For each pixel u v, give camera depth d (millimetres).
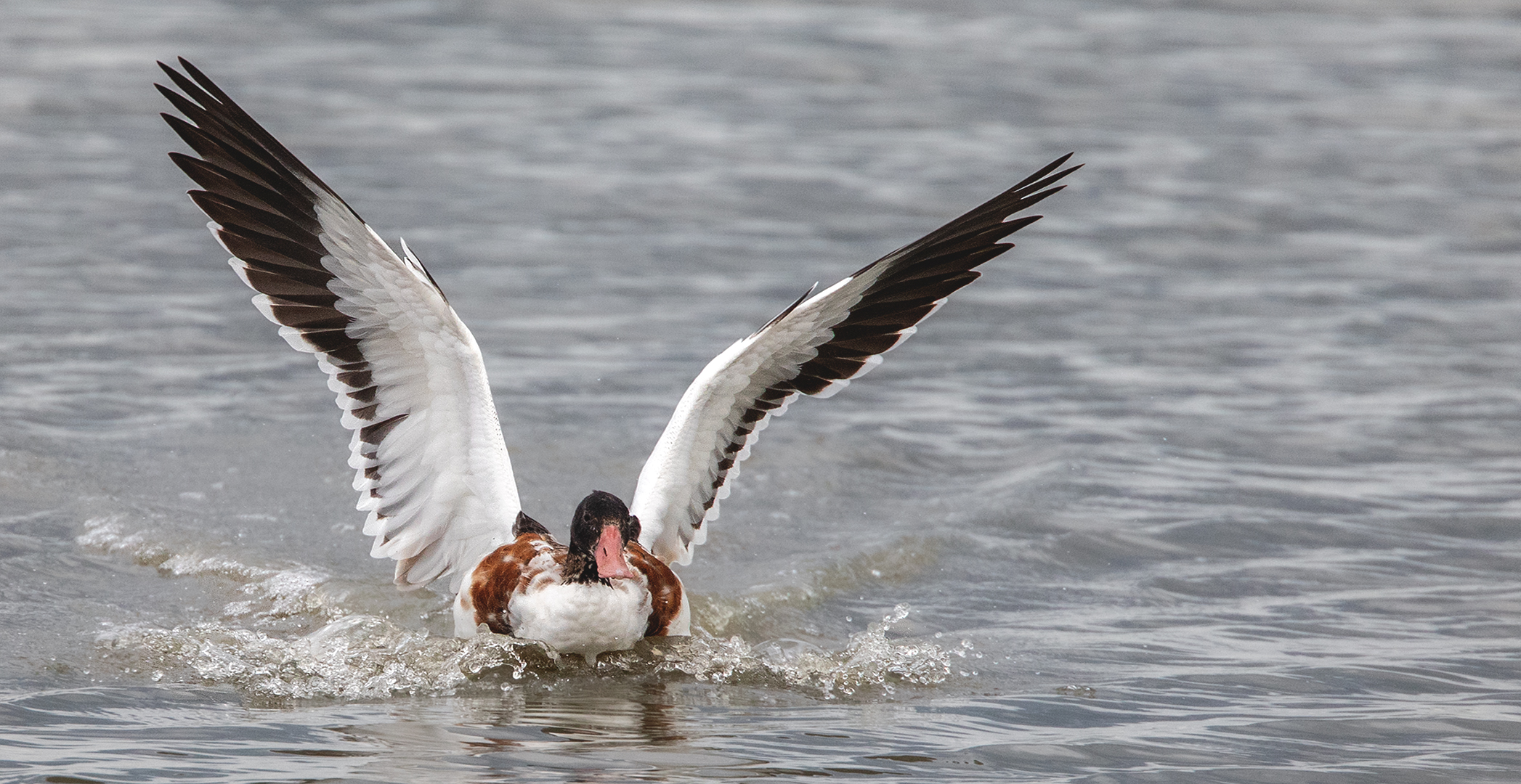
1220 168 27484
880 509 13773
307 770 8031
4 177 23656
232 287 19531
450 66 33062
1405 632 10945
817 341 10453
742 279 20844
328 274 9719
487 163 26328
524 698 9562
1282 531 13164
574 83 32281
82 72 30125
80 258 20125
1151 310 20297
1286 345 18812
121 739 8469
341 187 24172
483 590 10289
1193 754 8609
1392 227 24172
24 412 14766
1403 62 36156
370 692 9578
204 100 9422
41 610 10758
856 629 11227
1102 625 11203
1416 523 13352
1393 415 16281
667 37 36969
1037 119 30547
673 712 9320
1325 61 36156
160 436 14547
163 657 10031
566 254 21734
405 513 10805
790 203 24625
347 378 10289
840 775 8180
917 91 32531
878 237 22859
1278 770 8391
